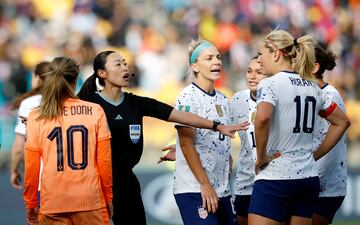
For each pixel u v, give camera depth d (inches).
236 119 925.2
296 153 772.6
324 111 812.0
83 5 2573.8
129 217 856.9
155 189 1523.1
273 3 2721.5
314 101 780.6
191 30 2549.2
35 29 2488.9
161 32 2524.6
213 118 844.6
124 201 852.0
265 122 749.9
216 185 844.0
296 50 778.2
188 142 822.5
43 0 2610.7
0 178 1459.2
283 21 2625.5
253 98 914.7
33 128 774.5
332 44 2598.4
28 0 2605.8
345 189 927.0
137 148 853.2
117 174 846.5
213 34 2514.8
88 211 768.3
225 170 852.6
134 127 842.8
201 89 849.5
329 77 2237.9
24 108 1004.6
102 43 2410.2
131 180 860.0
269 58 788.0
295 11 2719.0
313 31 2662.4
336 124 817.5
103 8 2566.4
